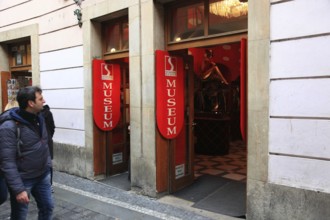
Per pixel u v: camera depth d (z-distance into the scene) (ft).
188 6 16.39
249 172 13.30
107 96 20.79
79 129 21.67
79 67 21.30
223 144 27.17
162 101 16.49
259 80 12.82
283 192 12.40
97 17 19.74
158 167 17.03
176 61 17.21
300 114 11.89
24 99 10.57
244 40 13.26
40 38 24.39
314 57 11.50
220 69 28.53
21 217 11.00
